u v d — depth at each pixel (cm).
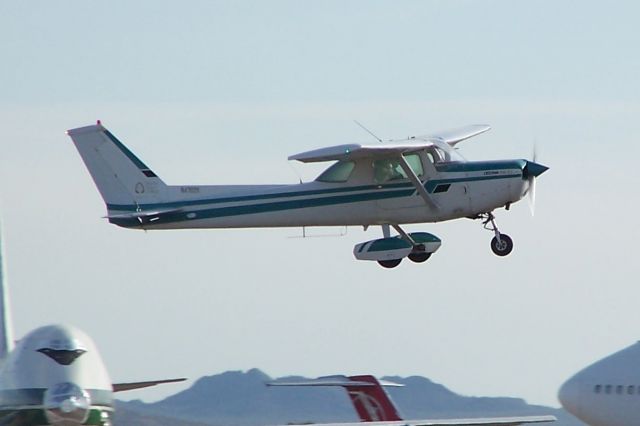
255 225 9638
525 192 9362
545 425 7388
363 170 9412
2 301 7919
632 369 6512
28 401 6288
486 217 9512
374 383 8194
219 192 9688
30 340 6475
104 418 6425
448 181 9325
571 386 6625
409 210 9400
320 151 9019
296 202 9506
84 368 6412
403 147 9106
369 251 9525
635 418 6450
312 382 8094
